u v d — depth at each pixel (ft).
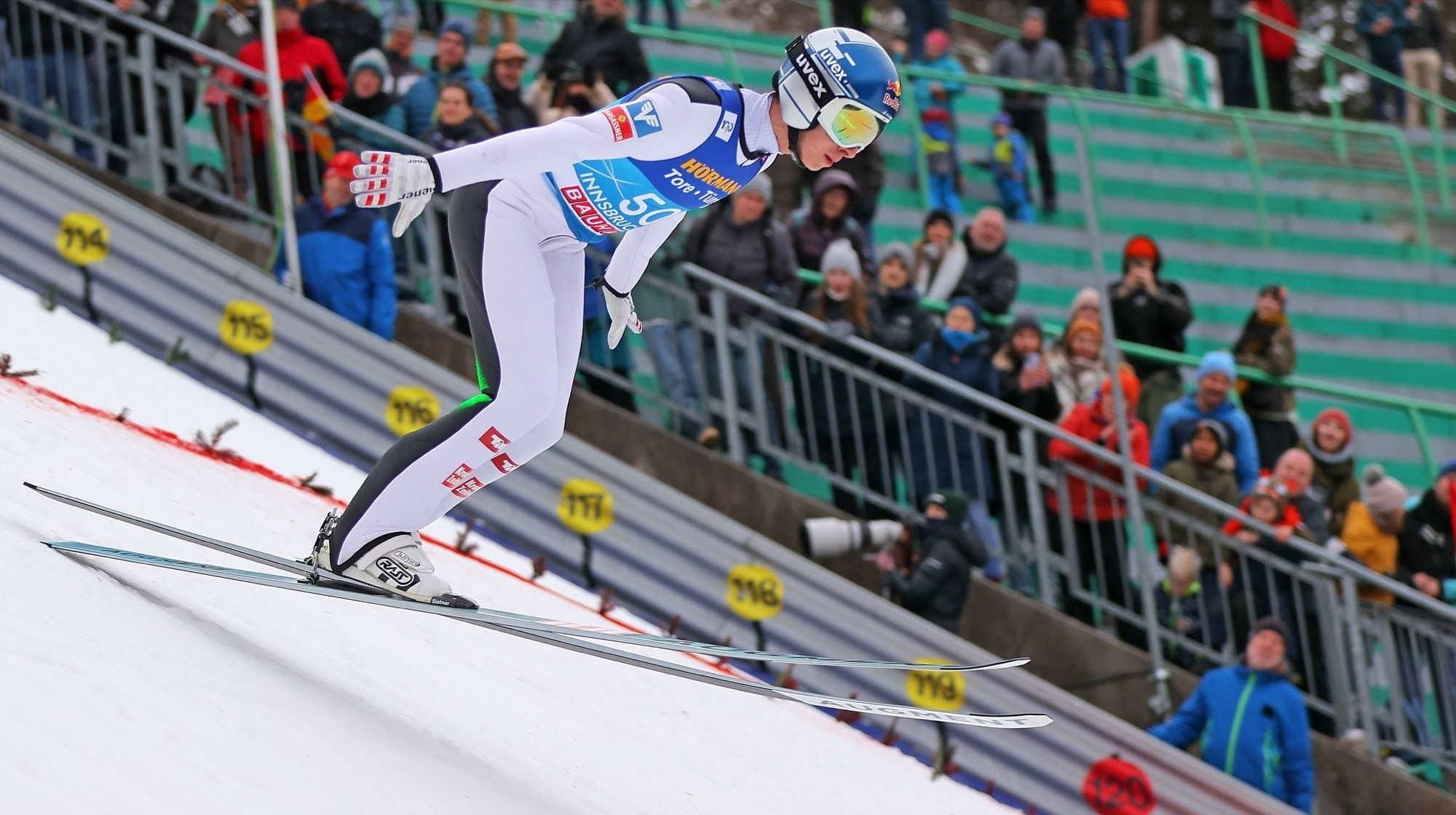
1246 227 153.69
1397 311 148.15
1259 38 173.78
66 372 65.57
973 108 147.54
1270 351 98.73
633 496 78.18
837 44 40.16
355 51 92.79
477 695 44.70
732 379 83.10
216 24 89.56
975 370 83.97
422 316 85.15
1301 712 73.61
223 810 26.94
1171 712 80.74
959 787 71.20
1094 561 83.30
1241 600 82.28
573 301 43.50
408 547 40.47
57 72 86.07
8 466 44.55
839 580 77.41
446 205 85.10
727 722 59.98
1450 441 137.18
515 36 134.10
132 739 27.91
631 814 40.50
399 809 31.24
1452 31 222.89
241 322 78.43
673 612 77.61
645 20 147.33
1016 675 76.79
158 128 86.17
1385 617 81.71
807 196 119.03
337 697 36.81
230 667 34.78
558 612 64.54
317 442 78.23
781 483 84.07
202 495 54.24
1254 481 84.69
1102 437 83.82
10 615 30.99
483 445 40.98
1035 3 150.00
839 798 56.59
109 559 38.14
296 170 86.74
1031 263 135.54
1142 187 152.66
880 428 82.64
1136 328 96.43
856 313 83.92
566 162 38.93
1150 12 193.57
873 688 76.74
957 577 77.77
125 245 78.54
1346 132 166.40
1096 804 75.66
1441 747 81.35
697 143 40.09
